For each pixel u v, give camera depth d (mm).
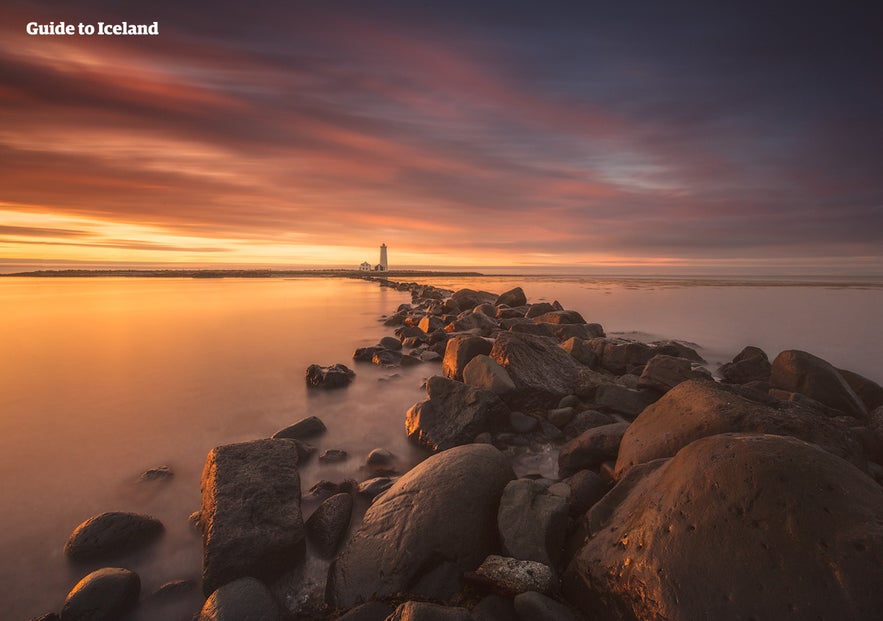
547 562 4035
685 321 23828
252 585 3760
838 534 3037
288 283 51375
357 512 5254
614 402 8625
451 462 4863
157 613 3783
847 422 8023
